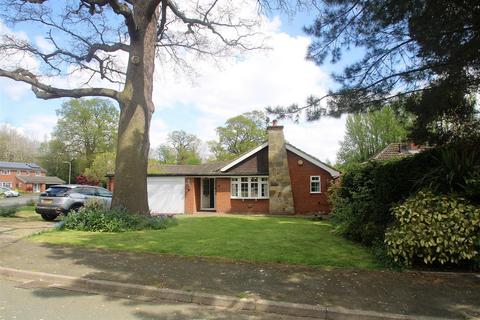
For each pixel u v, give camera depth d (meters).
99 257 8.55
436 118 9.00
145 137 15.20
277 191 25.14
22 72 14.90
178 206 26.17
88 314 5.26
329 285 6.52
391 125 42.84
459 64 7.10
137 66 15.24
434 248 7.51
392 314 5.28
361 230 10.50
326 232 13.33
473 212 7.50
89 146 67.69
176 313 5.43
